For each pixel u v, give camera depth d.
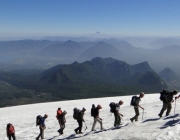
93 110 18.72
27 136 22.78
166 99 17.67
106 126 20.69
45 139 20.14
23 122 32.38
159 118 16.92
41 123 20.61
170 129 11.98
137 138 11.59
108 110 35.16
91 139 13.58
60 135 20.61
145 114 24.09
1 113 49.31
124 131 13.84
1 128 29.23
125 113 28.19
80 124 19.17
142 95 17.94
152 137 11.25
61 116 21.12
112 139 12.52
